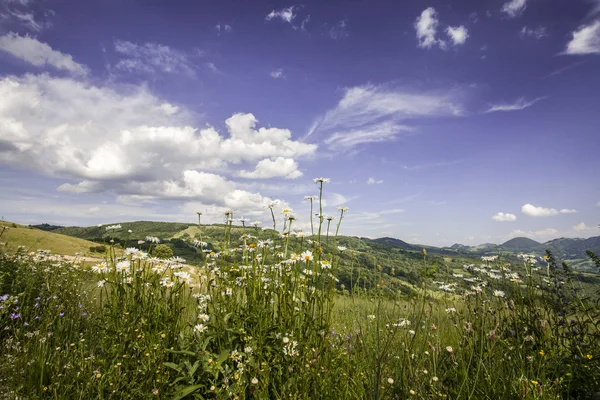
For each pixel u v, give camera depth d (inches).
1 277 185.0
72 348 130.6
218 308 135.3
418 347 123.0
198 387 97.6
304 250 141.1
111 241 144.4
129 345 110.0
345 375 98.7
